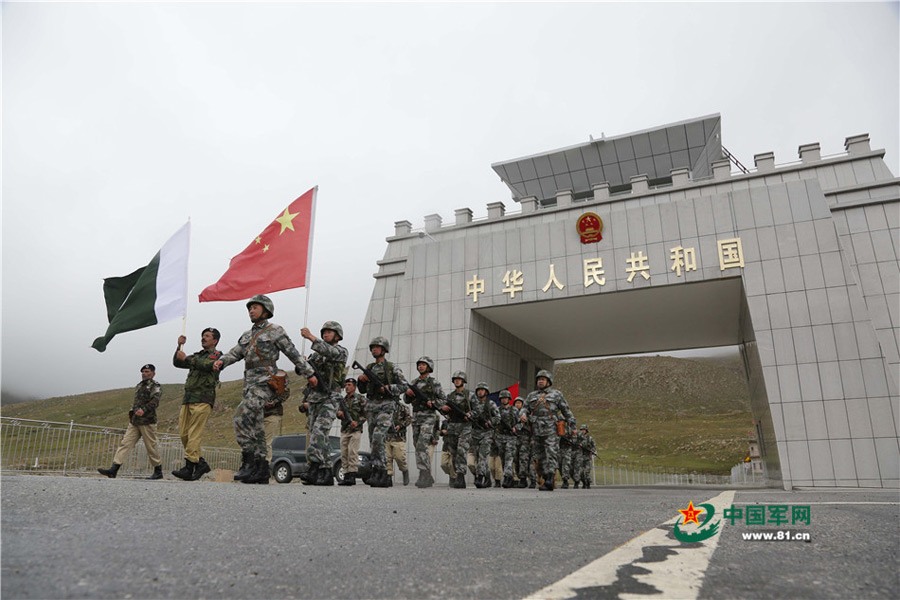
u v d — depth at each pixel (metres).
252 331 6.76
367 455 14.49
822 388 16.61
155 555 1.79
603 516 3.60
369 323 25.17
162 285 7.79
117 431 12.45
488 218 24.19
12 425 10.53
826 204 17.92
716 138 25.03
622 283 19.88
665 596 1.42
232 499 3.75
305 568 1.73
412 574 1.69
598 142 26.03
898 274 17.94
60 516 2.44
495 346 24.36
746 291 18.14
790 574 1.71
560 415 9.98
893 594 1.47
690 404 130.25
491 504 4.65
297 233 8.05
